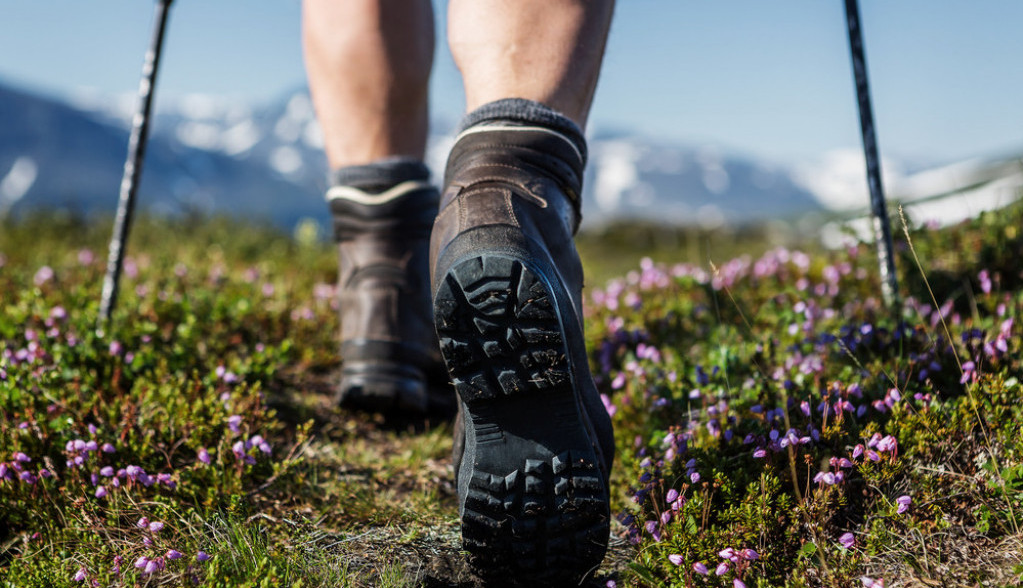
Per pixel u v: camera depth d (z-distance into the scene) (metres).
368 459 2.62
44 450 2.22
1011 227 3.41
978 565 1.69
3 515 2.08
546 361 1.63
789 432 1.88
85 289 3.71
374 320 2.81
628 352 3.24
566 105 1.88
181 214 9.30
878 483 1.91
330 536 2.05
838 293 3.56
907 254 3.25
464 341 1.66
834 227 4.11
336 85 2.75
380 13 2.62
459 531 2.09
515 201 1.77
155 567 1.75
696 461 2.00
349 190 2.79
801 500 1.80
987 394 2.06
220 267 5.29
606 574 1.86
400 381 2.82
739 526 1.79
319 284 5.29
